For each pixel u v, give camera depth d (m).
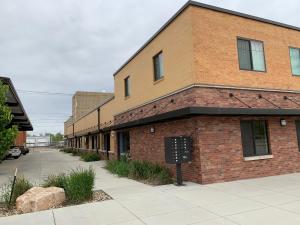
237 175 12.29
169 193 10.02
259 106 13.48
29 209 8.41
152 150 16.03
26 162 29.06
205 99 12.11
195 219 6.96
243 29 13.77
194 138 11.98
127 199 9.38
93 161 27.55
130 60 20.00
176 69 13.56
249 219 6.77
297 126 14.95
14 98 20.28
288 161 14.00
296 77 15.19
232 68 13.02
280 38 15.02
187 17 12.69
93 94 58.75
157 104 15.55
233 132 12.55
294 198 8.60
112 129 21.83
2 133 9.84
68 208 8.53
